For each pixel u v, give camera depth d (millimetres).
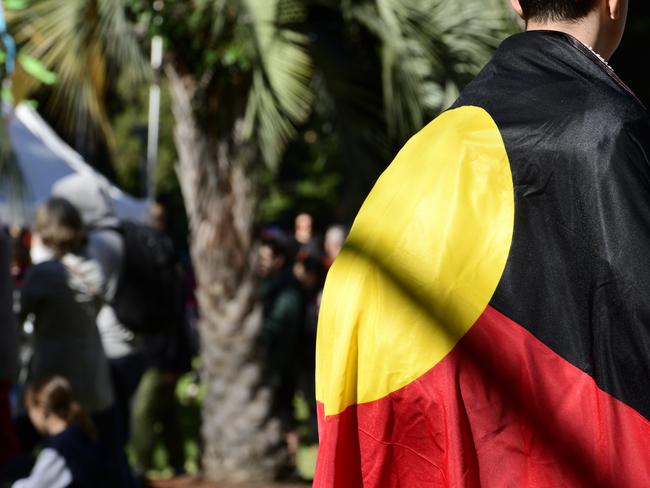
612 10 2955
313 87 11312
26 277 8820
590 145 2674
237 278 12312
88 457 7871
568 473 2654
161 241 10508
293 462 12672
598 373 2652
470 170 2859
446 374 2768
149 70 10781
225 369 12383
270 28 9828
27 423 9234
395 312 2855
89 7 10367
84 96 10859
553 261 2713
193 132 11930
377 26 10391
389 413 2846
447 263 2822
